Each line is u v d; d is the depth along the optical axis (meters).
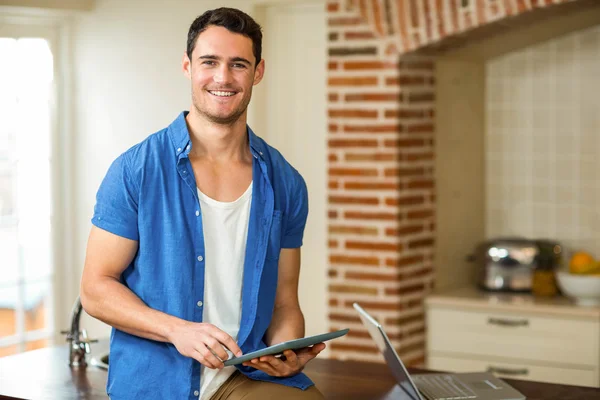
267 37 5.29
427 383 2.85
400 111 4.75
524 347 4.75
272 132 5.32
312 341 2.33
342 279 4.94
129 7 5.55
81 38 5.72
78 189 5.81
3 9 5.35
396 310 4.80
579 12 4.72
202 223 2.45
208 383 2.45
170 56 5.45
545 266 5.08
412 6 4.64
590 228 5.27
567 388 2.83
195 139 2.49
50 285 5.79
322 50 5.14
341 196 4.91
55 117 5.76
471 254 5.46
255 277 2.50
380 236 4.82
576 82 5.24
